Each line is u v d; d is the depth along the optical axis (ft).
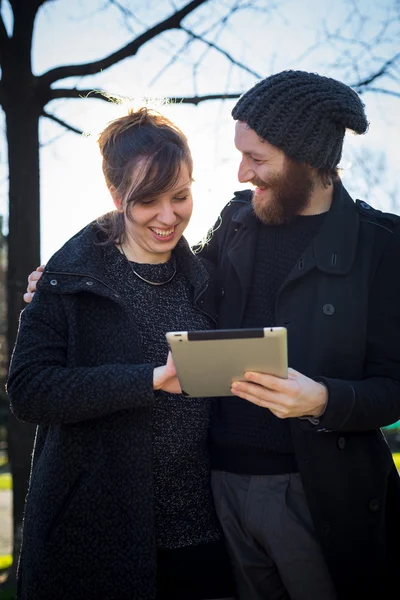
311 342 7.25
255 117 7.31
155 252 7.14
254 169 7.48
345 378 7.20
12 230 13.88
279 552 7.37
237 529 7.61
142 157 6.82
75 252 7.09
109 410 6.48
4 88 13.88
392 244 7.33
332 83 7.47
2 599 12.86
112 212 7.43
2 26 13.83
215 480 7.73
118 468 6.86
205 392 6.53
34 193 13.91
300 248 7.59
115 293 6.91
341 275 7.25
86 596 6.70
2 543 23.49
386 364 7.25
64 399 6.44
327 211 7.67
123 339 6.93
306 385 6.48
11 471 14.03
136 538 6.76
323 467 7.18
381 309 7.25
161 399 7.10
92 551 6.72
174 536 7.20
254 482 7.47
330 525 7.22
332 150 7.43
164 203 6.84
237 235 7.98
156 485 7.13
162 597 7.13
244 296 7.65
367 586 7.37
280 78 7.41
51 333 6.85
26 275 13.82
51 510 6.75
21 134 13.85
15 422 14.02
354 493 7.31
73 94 13.91
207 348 5.87
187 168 6.93
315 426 6.93
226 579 7.57
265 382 6.17
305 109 7.24
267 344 5.80
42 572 6.69
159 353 7.16
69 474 6.80
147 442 6.89
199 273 7.43
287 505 7.38
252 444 7.44
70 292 6.80
